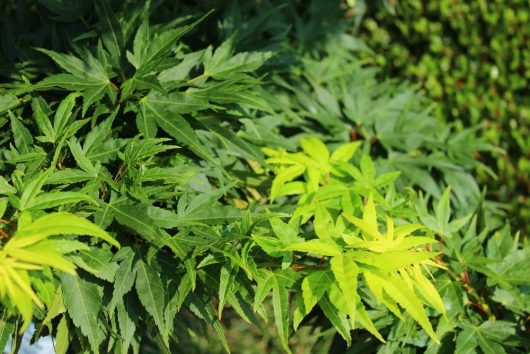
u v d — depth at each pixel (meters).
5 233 1.71
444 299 2.34
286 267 1.99
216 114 2.52
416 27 3.79
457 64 3.74
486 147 3.21
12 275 1.55
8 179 2.13
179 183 2.14
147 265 2.04
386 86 3.46
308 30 3.50
